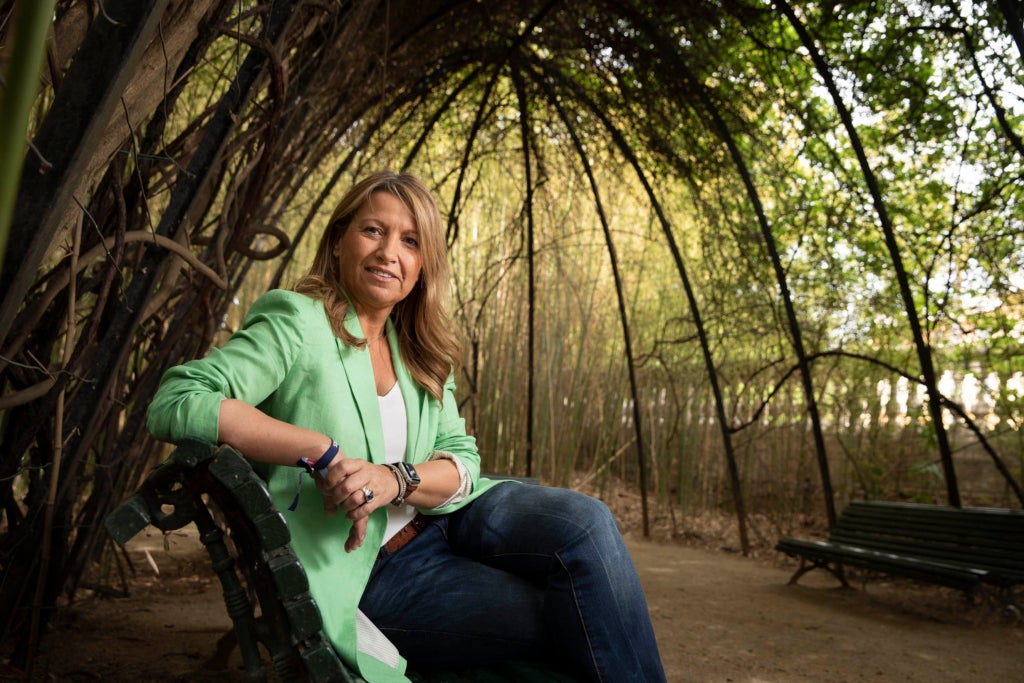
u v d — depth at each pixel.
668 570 5.30
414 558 1.67
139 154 2.17
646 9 4.57
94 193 2.36
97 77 1.29
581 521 1.58
